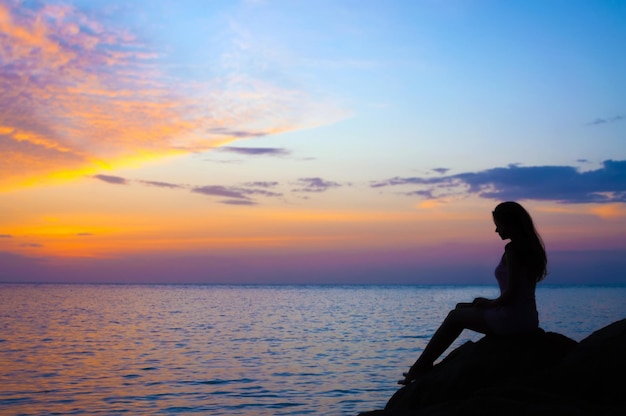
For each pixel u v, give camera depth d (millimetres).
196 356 28203
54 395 18188
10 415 15445
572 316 55219
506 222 6727
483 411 5602
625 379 6191
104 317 60281
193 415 15625
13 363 25344
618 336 6609
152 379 21297
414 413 6086
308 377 21719
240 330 44125
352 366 24594
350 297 149250
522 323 6715
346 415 15586
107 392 18750
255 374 22469
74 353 29188
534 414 5406
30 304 91125
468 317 7000
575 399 5973
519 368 6648
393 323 51844
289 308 84500
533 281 6711
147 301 109875
